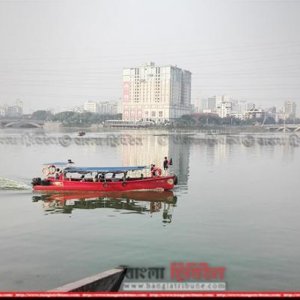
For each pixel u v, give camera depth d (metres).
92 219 25.48
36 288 15.31
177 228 23.48
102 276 15.13
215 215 26.80
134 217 26.16
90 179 33.62
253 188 37.56
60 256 18.70
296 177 45.53
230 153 77.88
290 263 18.09
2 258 18.44
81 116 186.62
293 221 25.44
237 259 18.44
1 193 33.47
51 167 35.53
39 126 155.62
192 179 43.09
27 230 22.92
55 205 29.44
